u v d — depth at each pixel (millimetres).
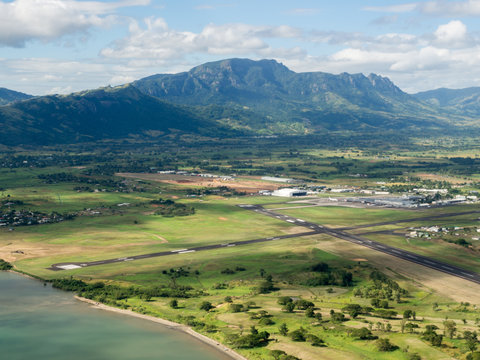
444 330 170000
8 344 174625
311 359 153625
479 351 151000
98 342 176000
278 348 163000
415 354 151875
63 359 163375
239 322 188000
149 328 188375
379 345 157875
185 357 164000
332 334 172375
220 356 164375
